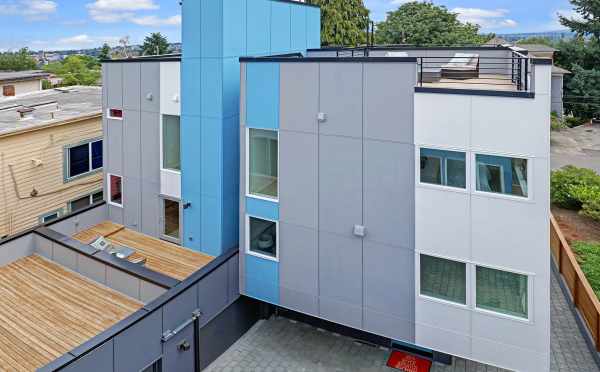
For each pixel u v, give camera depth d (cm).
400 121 1023
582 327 1345
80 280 1316
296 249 1204
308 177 1157
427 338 1066
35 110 2116
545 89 880
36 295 1232
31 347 1020
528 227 927
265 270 1263
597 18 4009
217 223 1374
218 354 1268
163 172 1484
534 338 952
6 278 1316
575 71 3875
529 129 900
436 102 979
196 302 1175
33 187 1841
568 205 2109
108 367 947
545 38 5791
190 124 1384
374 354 1285
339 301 1162
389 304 1098
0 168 1711
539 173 905
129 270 1226
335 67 1083
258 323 1427
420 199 1027
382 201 1072
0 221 1733
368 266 1112
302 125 1144
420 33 4666
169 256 1407
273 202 1216
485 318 994
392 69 1017
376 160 1065
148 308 1047
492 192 954
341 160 1107
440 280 1038
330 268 1162
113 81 1566
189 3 1329
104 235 1557
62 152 1945
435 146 991
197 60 1338
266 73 1176
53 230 1483
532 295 941
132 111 1533
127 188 1599
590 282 1480
